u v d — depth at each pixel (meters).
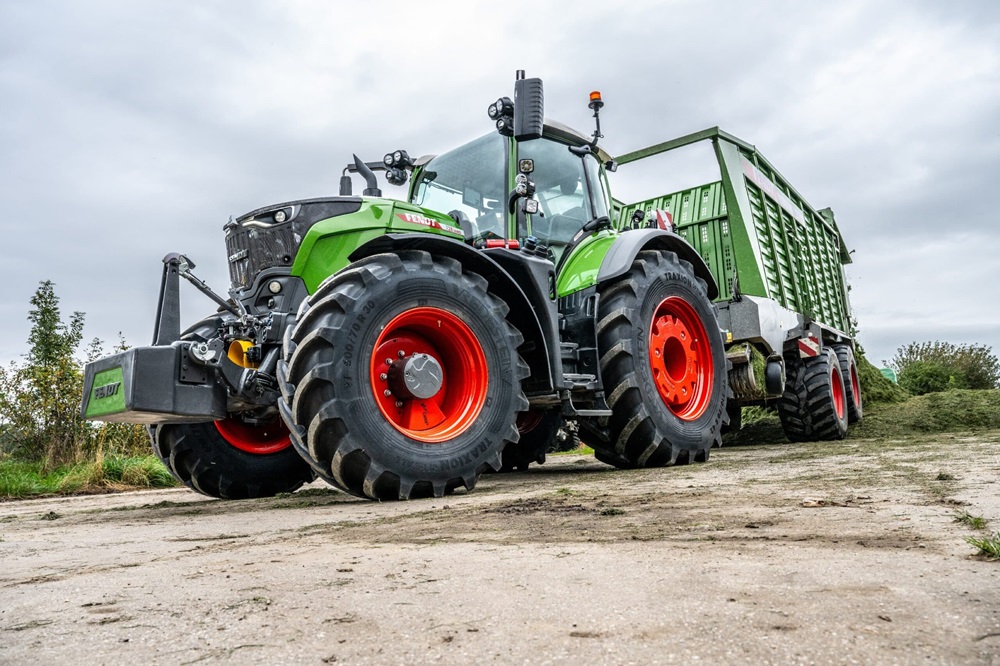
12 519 3.49
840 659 0.88
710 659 0.90
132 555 1.99
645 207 7.88
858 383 9.12
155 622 1.18
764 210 7.38
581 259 4.90
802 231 8.76
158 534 2.50
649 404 4.67
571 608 1.16
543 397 4.09
